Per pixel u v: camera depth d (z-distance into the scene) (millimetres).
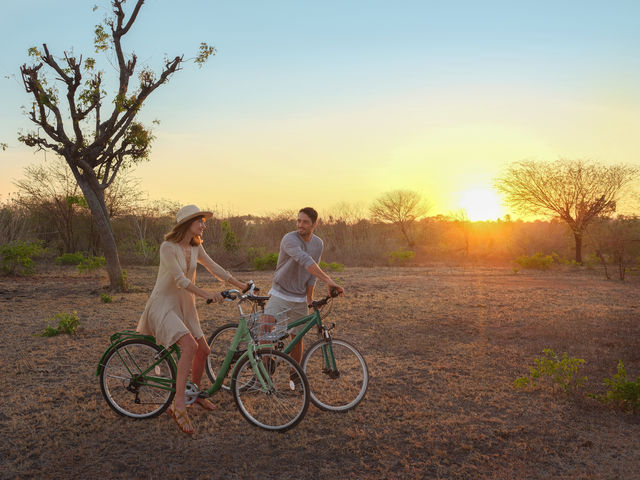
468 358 6285
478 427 4191
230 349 4328
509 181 25203
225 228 21312
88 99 11227
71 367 5758
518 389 5105
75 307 9883
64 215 21172
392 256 23094
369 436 4004
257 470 3473
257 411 4383
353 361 4680
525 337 7410
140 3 11828
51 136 11500
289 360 4164
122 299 10945
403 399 4824
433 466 3549
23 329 7785
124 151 12469
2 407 4539
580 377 5445
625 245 22672
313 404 4617
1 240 17672
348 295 11719
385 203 34469
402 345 6922
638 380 4539
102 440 3883
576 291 12664
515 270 17703
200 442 3873
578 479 3355
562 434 4062
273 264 18844
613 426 4223
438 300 11016
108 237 12156
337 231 25969
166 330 4004
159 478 3355
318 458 3650
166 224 22406
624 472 3451
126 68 12219
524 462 3582
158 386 4219
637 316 9094
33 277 15312
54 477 3350
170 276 4113
